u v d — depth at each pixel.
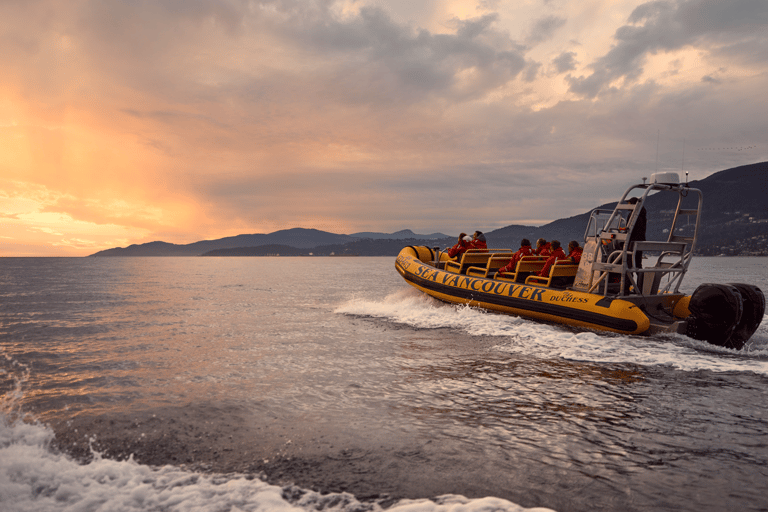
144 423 3.76
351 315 10.65
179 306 13.30
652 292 8.01
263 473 2.86
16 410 4.11
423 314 10.05
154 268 62.47
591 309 7.66
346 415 3.92
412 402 4.27
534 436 3.43
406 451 3.17
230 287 22.52
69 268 61.81
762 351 6.43
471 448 3.21
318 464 2.98
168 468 2.94
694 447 3.21
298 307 12.73
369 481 2.74
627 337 7.21
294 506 2.46
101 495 2.61
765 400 4.28
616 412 3.96
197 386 4.87
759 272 42.72
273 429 3.61
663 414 3.90
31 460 3.04
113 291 19.77
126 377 5.27
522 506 2.44
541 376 5.20
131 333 8.43
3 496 2.58
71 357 6.37
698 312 6.79
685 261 7.84
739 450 3.15
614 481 2.72
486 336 7.70
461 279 10.49
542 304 8.49
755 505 2.44
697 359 5.91
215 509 2.46
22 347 7.14
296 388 4.77
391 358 6.16
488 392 4.58
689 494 2.56
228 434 3.51
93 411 4.07
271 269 57.25
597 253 7.87
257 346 7.07
